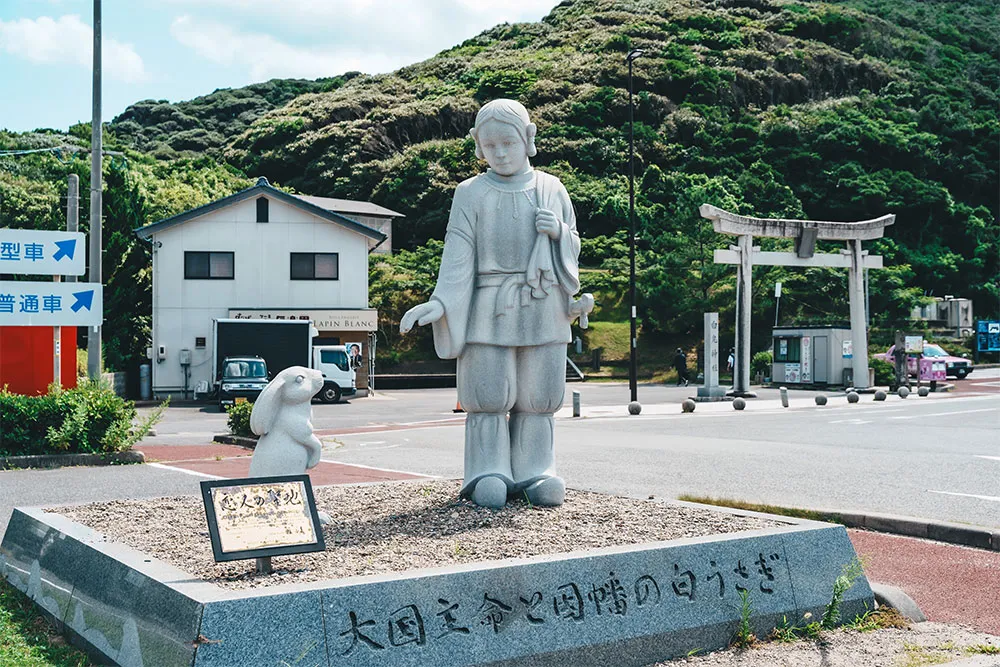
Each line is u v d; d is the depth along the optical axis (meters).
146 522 6.92
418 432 20.47
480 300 7.29
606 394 35.78
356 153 71.94
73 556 5.71
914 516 9.29
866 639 5.67
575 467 13.59
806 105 78.06
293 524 5.24
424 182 66.75
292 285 36.06
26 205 44.66
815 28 93.38
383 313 49.84
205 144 86.44
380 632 4.55
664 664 5.20
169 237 34.78
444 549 5.95
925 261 60.03
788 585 5.85
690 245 49.22
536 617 4.96
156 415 15.17
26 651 5.18
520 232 7.28
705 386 30.86
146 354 36.94
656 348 50.72
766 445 16.69
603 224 63.94
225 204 35.06
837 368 37.16
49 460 13.90
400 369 47.41
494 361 7.27
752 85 80.94
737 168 66.69
